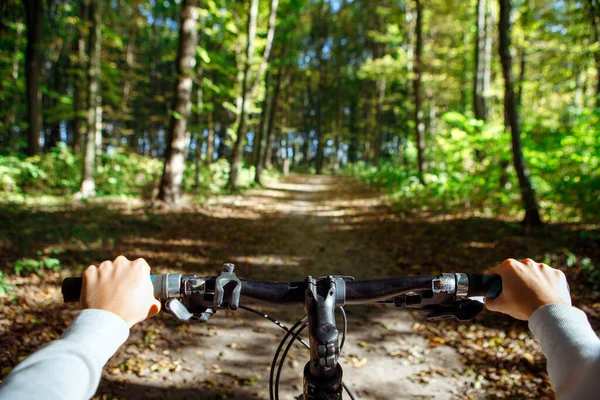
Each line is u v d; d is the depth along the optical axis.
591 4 8.66
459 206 11.66
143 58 34.06
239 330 4.84
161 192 12.19
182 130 12.28
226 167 22.42
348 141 53.19
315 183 30.64
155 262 6.97
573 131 8.88
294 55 23.92
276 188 23.09
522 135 9.77
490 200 10.38
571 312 0.76
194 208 12.40
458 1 19.50
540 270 0.88
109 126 28.89
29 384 0.57
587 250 6.74
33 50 14.84
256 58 19.42
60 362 0.62
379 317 5.18
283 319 5.20
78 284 0.89
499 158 10.34
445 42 24.16
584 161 8.34
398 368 4.07
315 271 7.28
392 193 16.17
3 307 4.61
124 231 8.69
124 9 24.95
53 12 17.69
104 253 7.00
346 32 43.06
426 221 10.50
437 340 4.57
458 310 1.02
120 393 3.50
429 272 6.74
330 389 0.83
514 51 17.62
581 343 0.68
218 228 10.14
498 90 17.67
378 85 36.12
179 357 4.16
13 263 5.88
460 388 3.71
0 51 17.73
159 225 9.45
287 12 19.70
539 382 3.65
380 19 34.12
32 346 3.99
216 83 20.75
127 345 4.28
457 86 24.77
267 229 10.81
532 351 4.11
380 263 7.57
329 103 50.38
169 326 4.75
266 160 34.38
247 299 1.04
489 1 17.12
